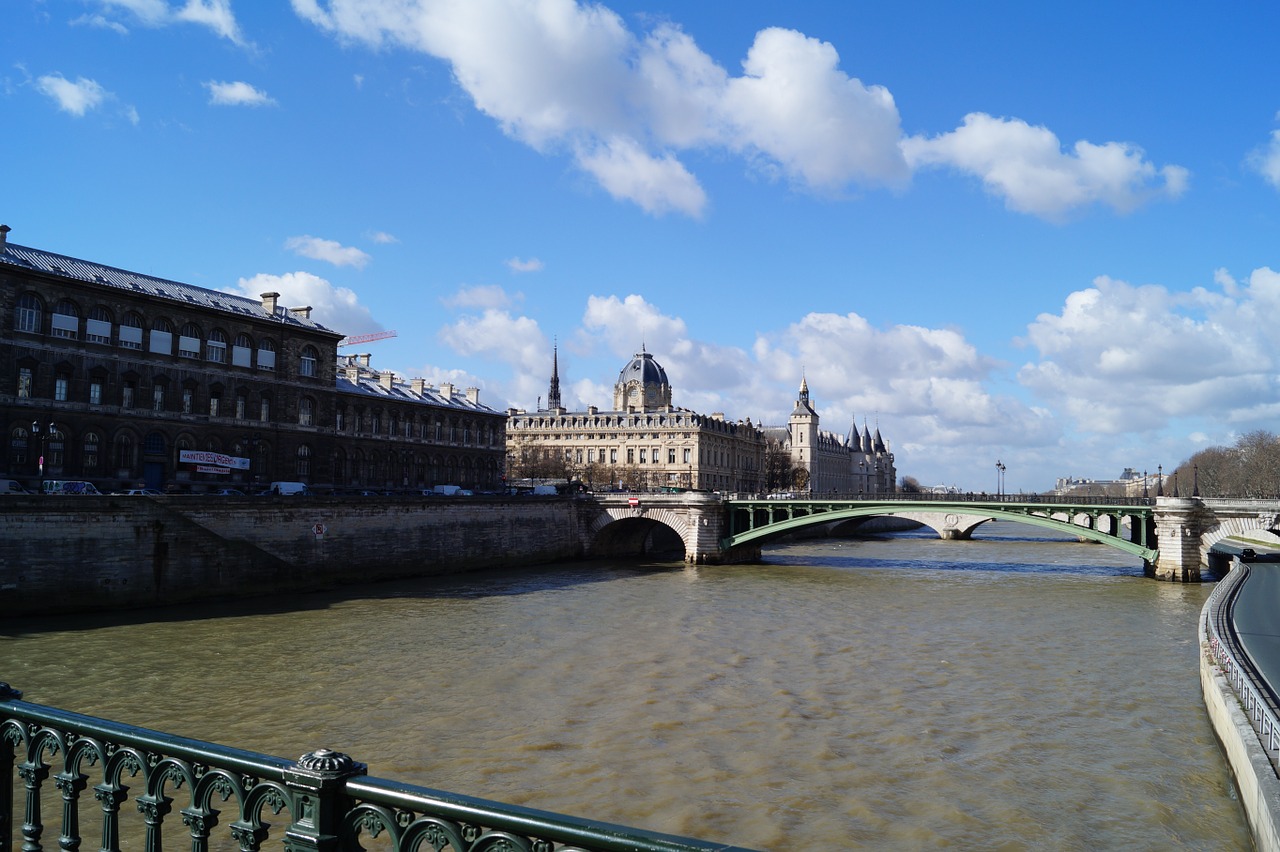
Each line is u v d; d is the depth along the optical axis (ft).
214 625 171.32
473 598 218.18
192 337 252.83
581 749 95.40
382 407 331.77
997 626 178.70
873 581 268.21
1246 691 85.87
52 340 221.25
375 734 100.07
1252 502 268.00
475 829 21.27
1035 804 80.84
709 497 336.29
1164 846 71.92
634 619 184.65
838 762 92.12
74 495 177.68
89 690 117.80
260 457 271.49
